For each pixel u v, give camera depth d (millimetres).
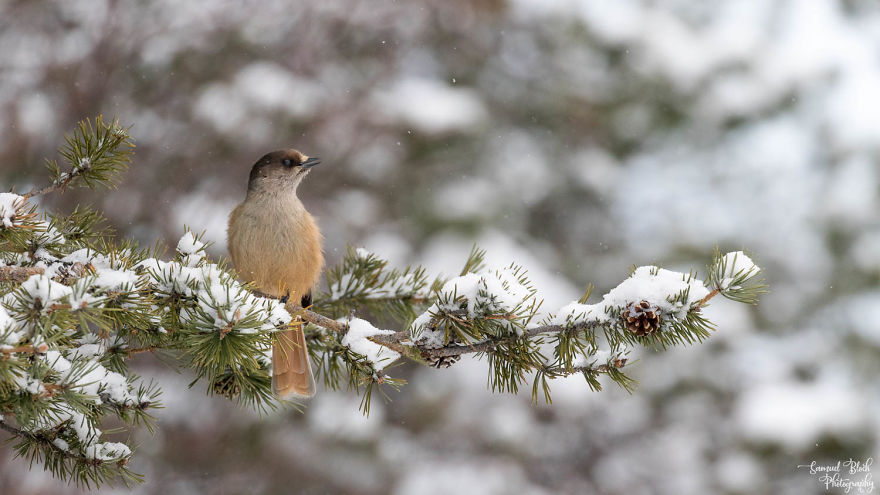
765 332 16094
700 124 17812
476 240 15836
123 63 13797
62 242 4281
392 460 14273
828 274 16375
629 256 17484
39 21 13664
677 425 16016
